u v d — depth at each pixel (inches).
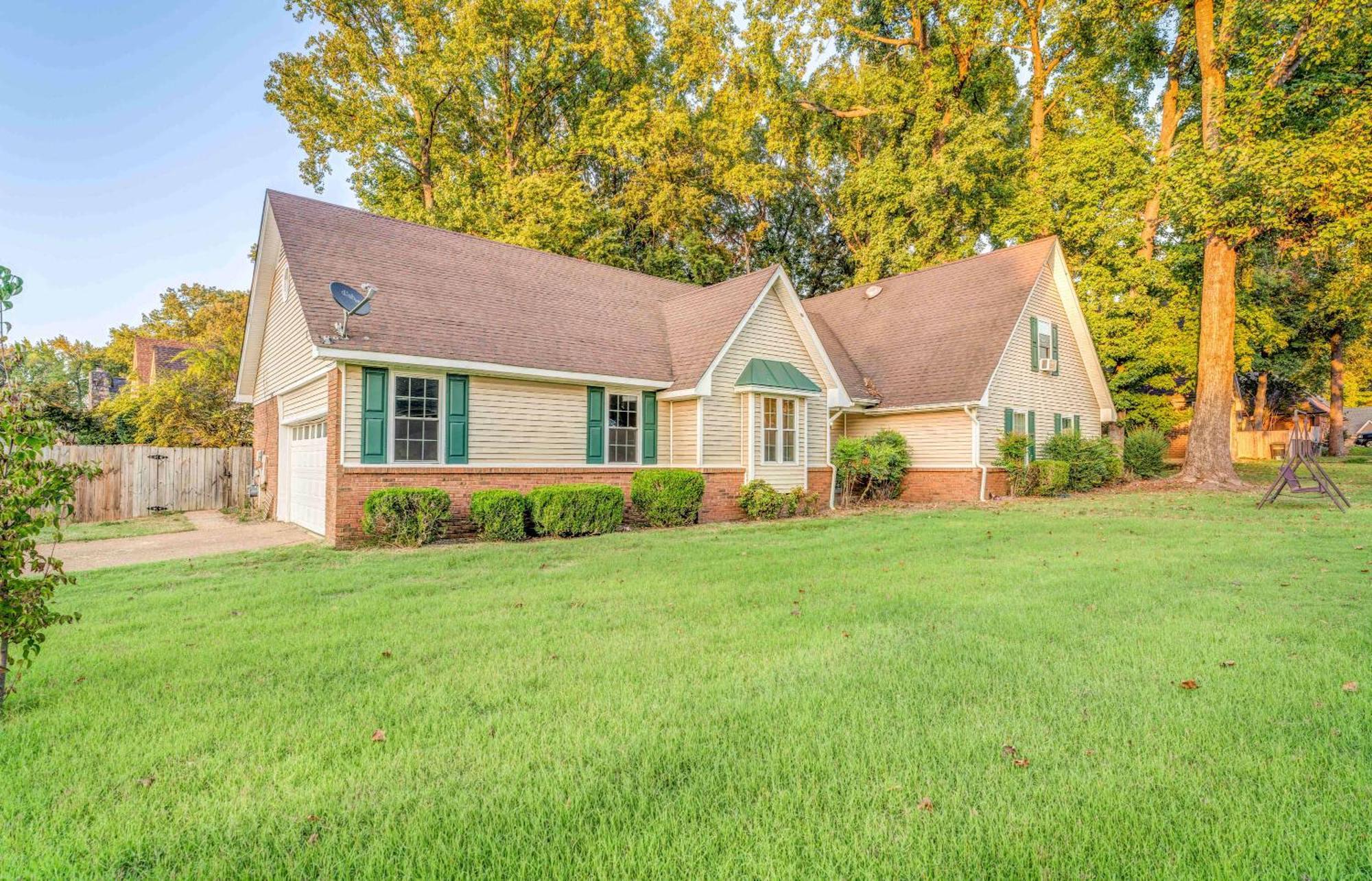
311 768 112.3
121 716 134.8
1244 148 647.1
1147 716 132.0
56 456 608.1
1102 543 368.5
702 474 536.1
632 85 1225.4
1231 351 737.6
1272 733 124.1
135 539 446.9
